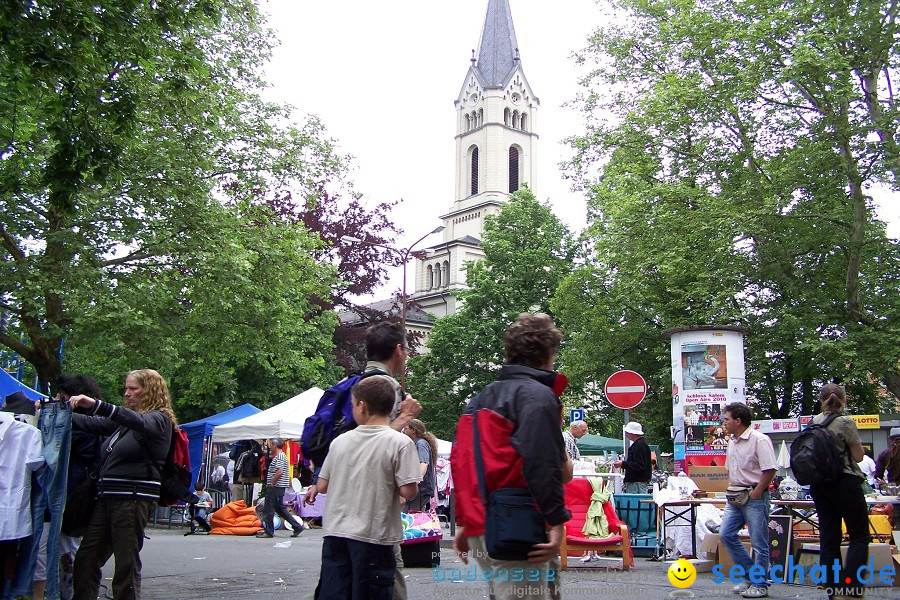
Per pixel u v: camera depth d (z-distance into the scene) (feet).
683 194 92.07
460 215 354.54
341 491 16.74
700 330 61.93
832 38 78.54
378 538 16.42
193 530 65.36
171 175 72.49
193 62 48.91
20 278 66.23
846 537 32.96
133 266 76.43
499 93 352.69
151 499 21.44
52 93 41.57
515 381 13.65
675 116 92.38
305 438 18.49
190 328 79.46
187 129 75.61
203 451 85.76
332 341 147.02
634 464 47.96
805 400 116.16
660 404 113.70
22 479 22.38
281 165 86.22
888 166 78.07
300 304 92.63
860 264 88.43
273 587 30.71
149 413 21.18
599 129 108.47
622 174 100.01
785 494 49.67
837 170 82.12
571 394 138.10
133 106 41.34
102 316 69.05
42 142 63.41
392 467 16.71
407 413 18.54
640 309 108.47
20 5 35.50
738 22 89.61
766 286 94.17
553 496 12.78
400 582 18.51
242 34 83.71
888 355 81.87
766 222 83.87
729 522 29.45
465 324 183.62
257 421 76.43
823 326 90.02
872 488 50.44
